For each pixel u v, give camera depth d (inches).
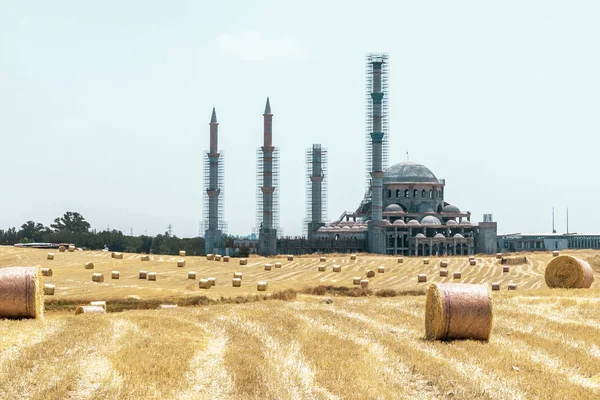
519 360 1251.2
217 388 1037.2
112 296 2778.1
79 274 3698.3
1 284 1582.2
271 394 1013.2
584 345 1409.9
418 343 1406.3
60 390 992.9
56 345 1274.6
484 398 1025.5
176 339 1374.3
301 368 1157.7
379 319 1707.7
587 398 1030.4
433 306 1453.0
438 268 4805.6
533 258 5315.0
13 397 971.3
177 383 1048.2
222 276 3922.2
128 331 1455.5
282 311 1812.3
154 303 2647.6
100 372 1096.2
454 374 1130.7
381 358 1243.8
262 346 1331.2
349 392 1028.5
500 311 1804.9
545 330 1557.6
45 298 2694.4
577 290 2321.6
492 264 5044.3
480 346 1370.6
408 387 1078.4
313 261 5118.1
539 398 1026.7
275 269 4532.5
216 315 1726.1
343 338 1422.2
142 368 1120.2
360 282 3799.2
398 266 4901.6
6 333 1390.3
